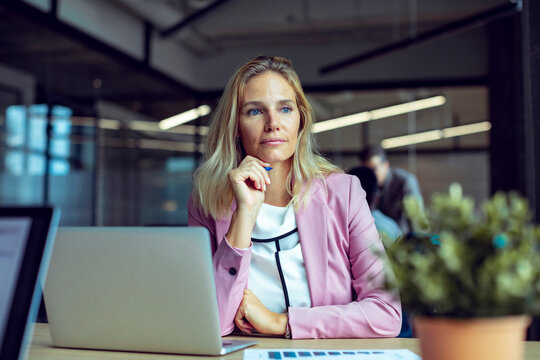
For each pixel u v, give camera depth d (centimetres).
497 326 72
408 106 741
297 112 169
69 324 126
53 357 120
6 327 89
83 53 630
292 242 162
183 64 766
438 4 659
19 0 512
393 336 143
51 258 124
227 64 772
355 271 161
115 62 661
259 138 166
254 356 117
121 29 645
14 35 583
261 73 169
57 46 610
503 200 79
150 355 121
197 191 176
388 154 748
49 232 92
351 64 554
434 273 73
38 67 620
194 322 116
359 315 141
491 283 71
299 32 733
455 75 706
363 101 755
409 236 82
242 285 147
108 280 120
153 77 718
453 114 729
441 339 74
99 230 121
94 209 661
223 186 169
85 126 662
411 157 741
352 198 166
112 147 689
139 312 119
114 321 122
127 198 700
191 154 755
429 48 717
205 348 117
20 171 600
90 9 597
